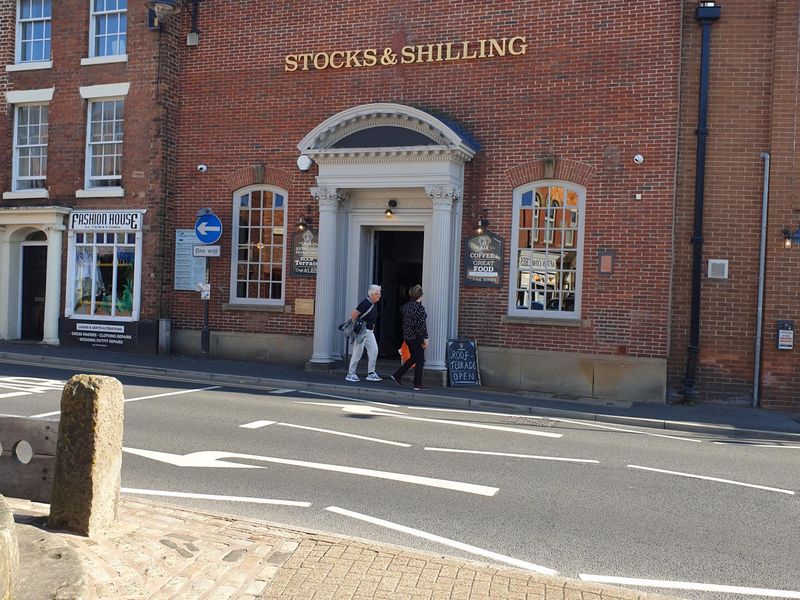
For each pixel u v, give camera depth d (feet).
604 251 47.98
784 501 23.68
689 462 29.37
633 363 47.11
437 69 52.21
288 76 56.13
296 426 32.94
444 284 49.19
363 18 54.08
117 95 60.03
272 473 24.71
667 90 46.93
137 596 13.47
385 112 49.52
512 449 30.30
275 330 56.08
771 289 45.85
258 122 56.90
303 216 55.42
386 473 25.27
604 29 48.29
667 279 46.70
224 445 28.63
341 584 14.85
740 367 46.52
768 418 41.93
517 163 50.11
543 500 22.80
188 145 59.06
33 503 18.53
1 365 51.11
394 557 16.44
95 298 60.70
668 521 21.12
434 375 48.83
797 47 45.60
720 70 46.96
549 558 17.80
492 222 50.62
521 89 50.11
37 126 63.41
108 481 16.98
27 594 11.73
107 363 52.03
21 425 17.88
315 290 55.01
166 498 21.40
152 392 41.75
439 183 49.11
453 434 32.99
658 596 15.15
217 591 14.17
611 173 47.98
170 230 59.41
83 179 61.11
